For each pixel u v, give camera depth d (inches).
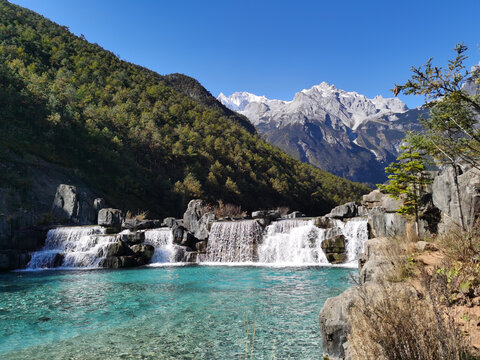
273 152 5669.3
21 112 2330.2
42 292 550.9
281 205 3969.0
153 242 1076.5
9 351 279.3
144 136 3334.2
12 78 2598.4
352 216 971.3
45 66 3705.7
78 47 4909.0
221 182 3629.4
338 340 211.3
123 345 286.7
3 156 1673.2
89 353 270.5
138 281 649.6
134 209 2319.1
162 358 255.3
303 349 259.1
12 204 1343.5
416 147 388.8
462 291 182.7
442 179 404.8
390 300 141.0
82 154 2442.2
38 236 1066.1
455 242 268.4
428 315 127.0
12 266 882.8
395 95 168.2
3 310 426.0
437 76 156.1
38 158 1966.0
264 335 298.5
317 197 4822.8
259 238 1003.9
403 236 471.2
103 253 921.5
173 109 4687.5
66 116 2640.3
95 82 4197.8
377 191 893.8
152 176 2982.3
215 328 327.3
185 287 571.5
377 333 120.8
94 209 1466.5
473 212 338.0
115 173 2583.7
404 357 110.9
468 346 121.3
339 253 883.4
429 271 238.8
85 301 473.1
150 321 359.9
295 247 939.3
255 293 501.4
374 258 326.0
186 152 3690.9
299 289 523.8
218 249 1031.0
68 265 922.1
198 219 1123.3
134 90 4621.1
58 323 360.8
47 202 1546.5
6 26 4045.3
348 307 210.1
